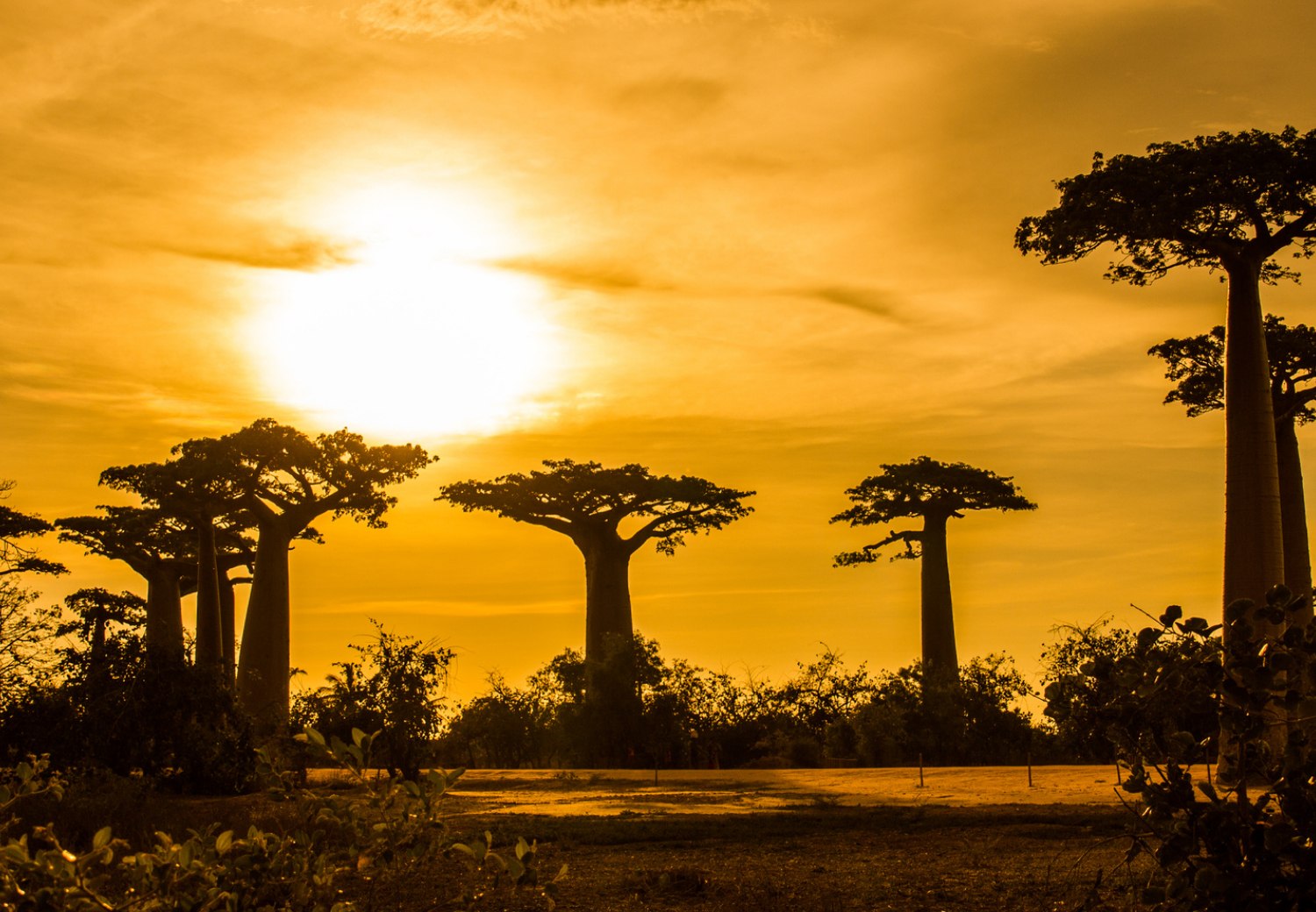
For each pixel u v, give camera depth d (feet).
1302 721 17.76
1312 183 83.35
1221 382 128.16
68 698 79.00
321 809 16.53
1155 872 19.24
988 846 46.50
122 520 184.14
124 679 80.48
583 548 203.31
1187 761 18.54
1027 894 33.78
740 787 91.91
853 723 149.79
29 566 134.31
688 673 156.46
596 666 153.28
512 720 158.10
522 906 33.19
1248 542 84.38
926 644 196.34
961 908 32.45
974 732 141.79
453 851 16.90
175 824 46.39
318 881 16.07
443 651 85.15
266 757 17.20
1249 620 18.53
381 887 23.41
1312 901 17.01
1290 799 17.17
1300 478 119.34
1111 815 56.49
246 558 200.64
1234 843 17.71
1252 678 17.98
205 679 83.56
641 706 150.41
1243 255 88.89
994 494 196.65
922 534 199.93
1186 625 18.80
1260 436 85.92
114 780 59.82
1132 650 19.56
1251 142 84.28
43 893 13.99
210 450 154.81
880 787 86.89
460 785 99.91
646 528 203.82
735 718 160.04
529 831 54.03
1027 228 92.84
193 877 15.56
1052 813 58.49
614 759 149.89
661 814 65.36
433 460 166.71
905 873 39.22
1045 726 137.49
